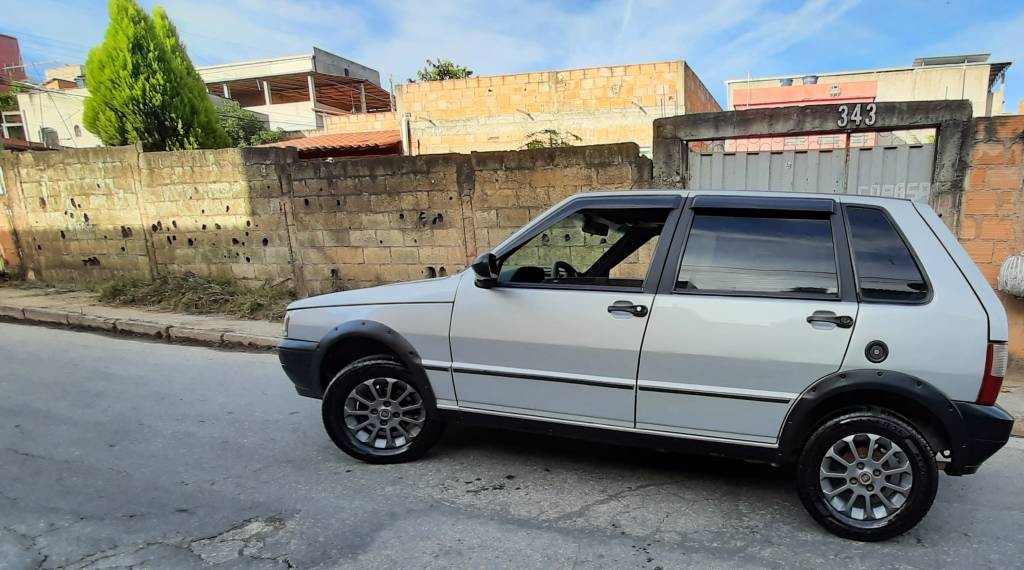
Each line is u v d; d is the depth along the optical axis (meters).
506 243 3.73
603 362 3.38
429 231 8.11
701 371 3.22
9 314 9.05
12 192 10.66
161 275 9.85
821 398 3.04
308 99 34.97
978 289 2.97
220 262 9.43
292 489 3.66
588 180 7.22
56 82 28.81
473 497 3.56
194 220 9.45
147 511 3.38
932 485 2.96
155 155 9.48
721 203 3.38
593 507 3.46
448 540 3.10
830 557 2.97
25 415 4.94
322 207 8.62
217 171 9.14
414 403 3.99
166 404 5.22
